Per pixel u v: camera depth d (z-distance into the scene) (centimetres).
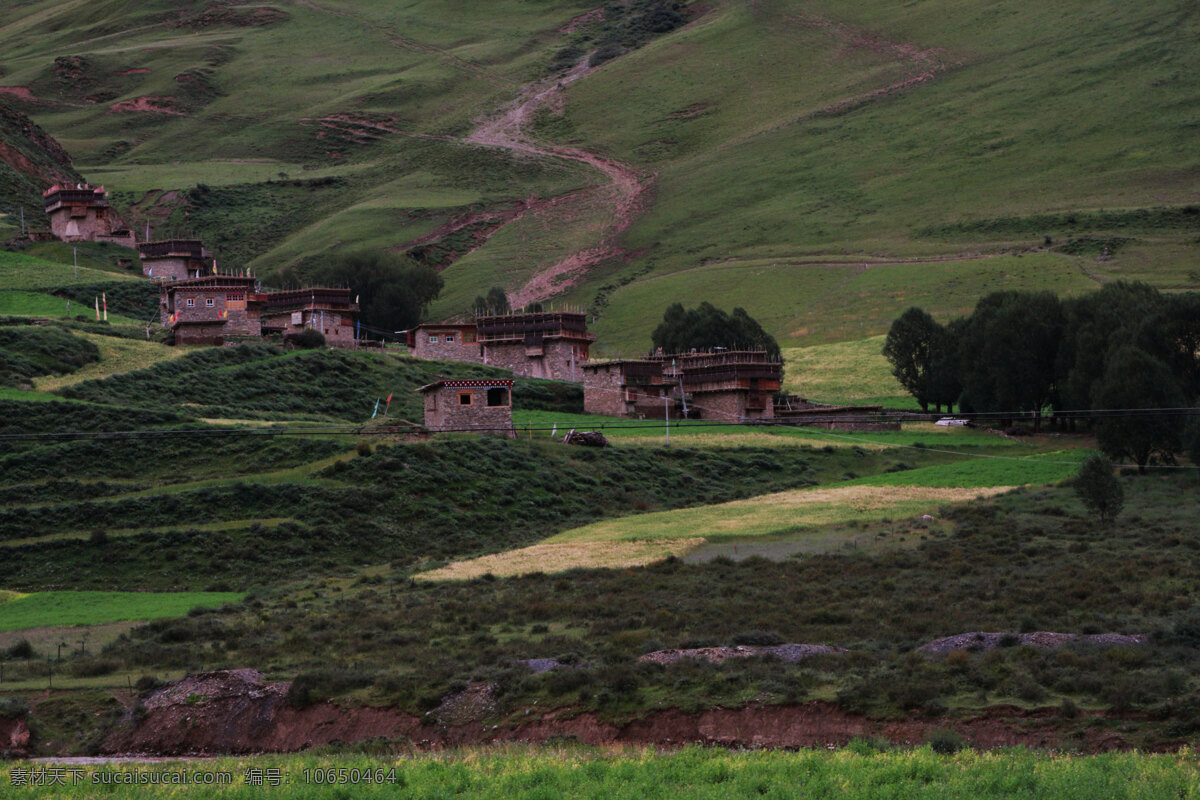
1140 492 13125
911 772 4900
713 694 6319
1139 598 8406
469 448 14800
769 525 12438
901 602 8738
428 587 10419
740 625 8256
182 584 11338
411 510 13225
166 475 13888
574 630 8506
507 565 11144
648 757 5275
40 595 10912
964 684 6203
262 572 11688
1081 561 9838
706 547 11612
